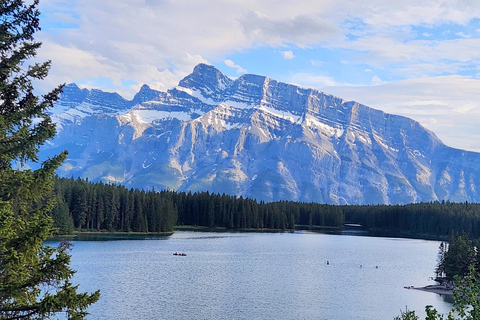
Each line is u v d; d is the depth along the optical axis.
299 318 98.38
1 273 28.16
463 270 141.62
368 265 179.12
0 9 28.81
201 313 99.38
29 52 29.78
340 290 128.25
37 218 29.27
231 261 178.38
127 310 99.75
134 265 158.25
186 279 137.12
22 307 27.94
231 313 100.31
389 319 99.44
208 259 181.62
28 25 29.52
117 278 133.88
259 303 110.06
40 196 29.27
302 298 116.50
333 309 106.56
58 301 27.92
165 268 155.12
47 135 29.98
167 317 95.56
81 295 28.72
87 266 151.75
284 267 167.62
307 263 179.75
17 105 30.53
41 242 27.89
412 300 118.31
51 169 29.16
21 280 28.77
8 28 29.25
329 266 173.88
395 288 133.62
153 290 120.06
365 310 106.56
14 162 29.30
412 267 177.38
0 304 27.97
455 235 160.75
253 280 139.38
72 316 28.44
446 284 136.25
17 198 28.75
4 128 29.45
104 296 111.06
